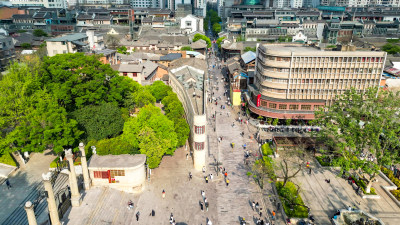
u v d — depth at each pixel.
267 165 84.56
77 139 81.94
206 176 85.81
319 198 78.75
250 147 104.50
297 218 70.44
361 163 75.44
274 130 116.25
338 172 89.88
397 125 76.00
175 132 91.69
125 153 81.62
